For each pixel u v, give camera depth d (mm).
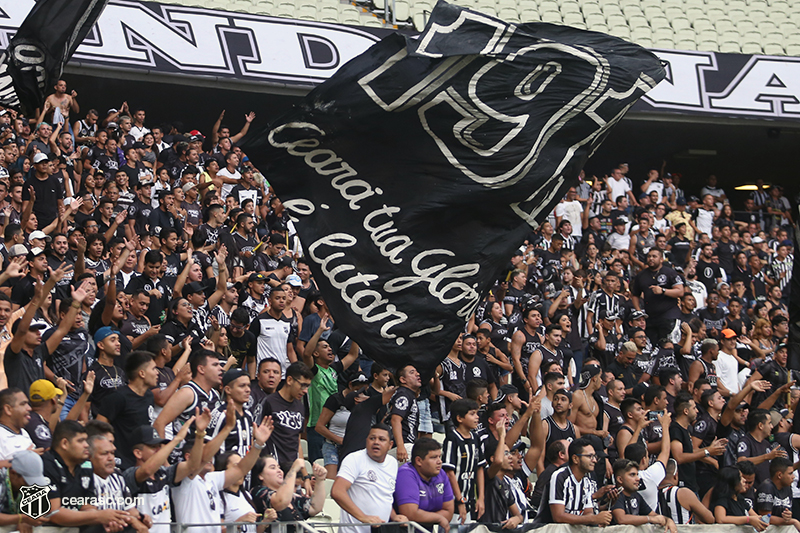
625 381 13656
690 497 10109
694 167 29094
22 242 11617
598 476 10406
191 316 10711
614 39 9188
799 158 28453
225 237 14258
